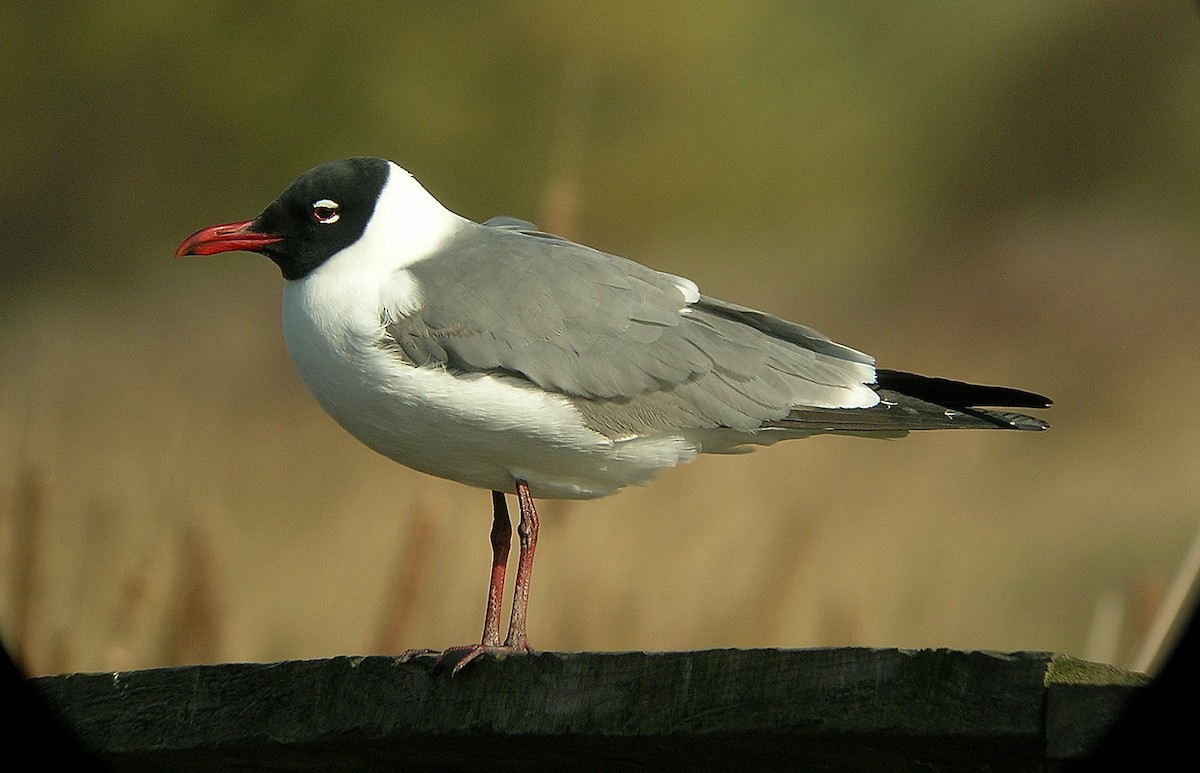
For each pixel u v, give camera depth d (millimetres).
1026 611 13539
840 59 31234
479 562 10359
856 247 26797
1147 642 7219
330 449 15312
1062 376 20078
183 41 27906
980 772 5141
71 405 16047
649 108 28875
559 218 8844
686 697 5203
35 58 27906
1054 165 30578
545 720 5391
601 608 9289
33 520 8164
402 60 27938
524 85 27906
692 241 27688
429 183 27641
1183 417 18703
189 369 19500
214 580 8305
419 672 5633
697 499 11242
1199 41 30578
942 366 19906
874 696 4926
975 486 14555
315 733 5672
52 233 27531
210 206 27812
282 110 27688
